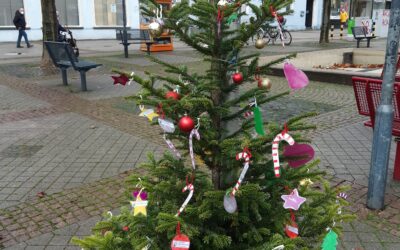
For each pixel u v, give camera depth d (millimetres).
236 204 2107
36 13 23875
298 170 2400
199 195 2227
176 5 2131
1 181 4742
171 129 1990
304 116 2150
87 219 3867
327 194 2547
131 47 20312
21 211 4023
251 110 2314
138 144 6004
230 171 2391
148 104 2066
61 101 8789
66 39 14828
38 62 14391
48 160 5402
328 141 6008
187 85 2336
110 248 2139
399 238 3473
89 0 25484
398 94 4344
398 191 4312
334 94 9398
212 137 2186
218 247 2123
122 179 4766
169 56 15977
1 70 12773
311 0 36500
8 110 8102
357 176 4750
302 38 25344
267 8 2014
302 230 2396
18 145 6023
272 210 2305
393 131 4402
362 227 3637
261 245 2158
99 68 13016
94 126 6945
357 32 19547
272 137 2154
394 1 3562
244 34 2158
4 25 23281
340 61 15172
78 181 4727
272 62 2281
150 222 2264
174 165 2461
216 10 2025
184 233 2012
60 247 3414
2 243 3471
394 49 3609
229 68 2268
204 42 2246
